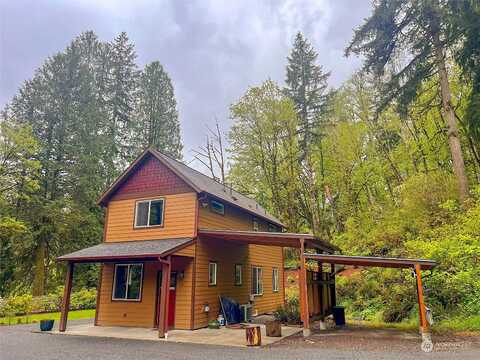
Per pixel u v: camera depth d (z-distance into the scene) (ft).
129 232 49.11
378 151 81.66
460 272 39.40
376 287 56.65
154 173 50.14
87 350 29.07
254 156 88.99
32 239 73.20
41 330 41.45
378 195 85.92
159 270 45.21
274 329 36.73
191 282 43.19
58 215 76.48
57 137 83.30
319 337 35.42
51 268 80.28
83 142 85.71
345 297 61.93
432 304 42.78
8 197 74.28
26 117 82.84
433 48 51.01
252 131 88.28
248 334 31.24
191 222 45.37
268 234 40.70
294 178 89.04
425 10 48.21
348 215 84.28
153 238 47.14
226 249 52.08
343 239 74.59
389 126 78.13
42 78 85.40
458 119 57.47
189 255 42.96
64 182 82.23
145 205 49.34
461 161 49.78
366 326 43.34
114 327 44.65
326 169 94.73
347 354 26.30
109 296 47.29
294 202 92.07
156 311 44.11
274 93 87.86
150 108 112.88
